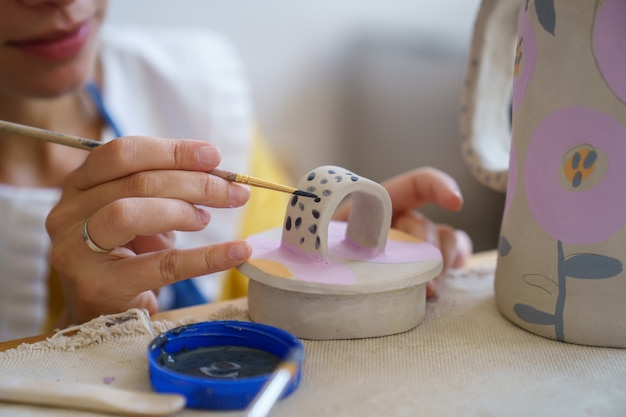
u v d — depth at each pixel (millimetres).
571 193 399
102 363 396
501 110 565
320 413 340
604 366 394
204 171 470
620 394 361
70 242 480
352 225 473
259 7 1440
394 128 1636
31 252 909
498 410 344
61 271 494
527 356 407
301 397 355
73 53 781
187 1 1372
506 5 506
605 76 376
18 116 942
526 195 427
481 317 470
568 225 405
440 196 581
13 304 915
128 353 410
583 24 377
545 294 424
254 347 400
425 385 371
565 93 391
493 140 565
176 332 389
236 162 1103
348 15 1530
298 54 1501
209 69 1132
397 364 396
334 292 412
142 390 364
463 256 611
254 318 454
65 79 796
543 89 403
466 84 546
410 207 626
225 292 1066
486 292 525
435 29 1622
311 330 429
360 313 426
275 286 421
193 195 457
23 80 779
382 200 443
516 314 449
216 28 1412
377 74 1583
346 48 1544
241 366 376
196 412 339
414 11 1594
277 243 481
